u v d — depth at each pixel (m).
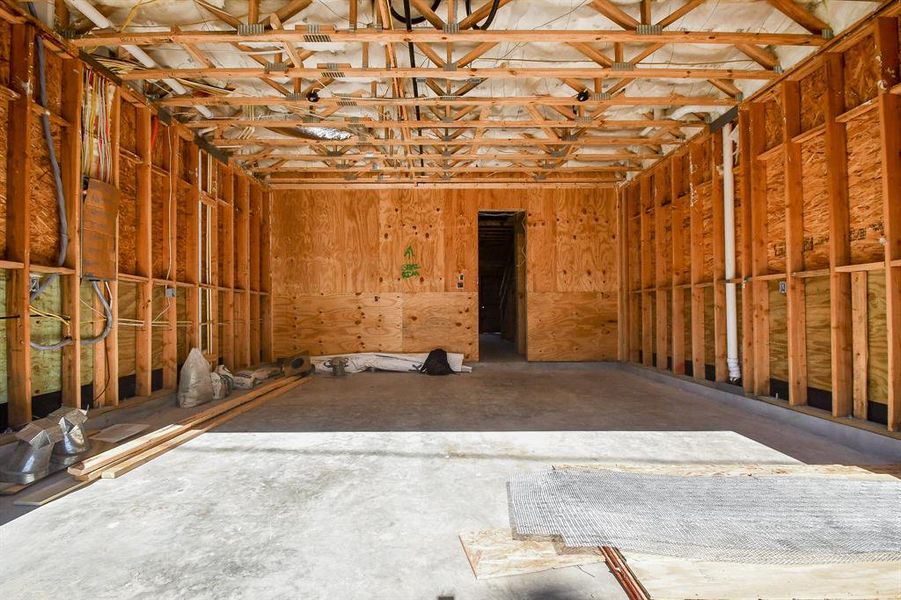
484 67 4.03
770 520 1.92
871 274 3.24
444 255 7.28
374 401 4.61
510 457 2.84
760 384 4.23
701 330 5.33
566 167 6.75
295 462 2.78
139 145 4.24
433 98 4.23
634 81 4.45
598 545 1.74
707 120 5.02
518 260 8.57
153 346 4.49
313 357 6.90
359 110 5.01
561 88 4.57
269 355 7.11
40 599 1.48
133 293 4.21
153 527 1.96
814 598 1.41
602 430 3.46
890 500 2.11
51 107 3.27
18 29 3.00
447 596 1.48
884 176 2.98
